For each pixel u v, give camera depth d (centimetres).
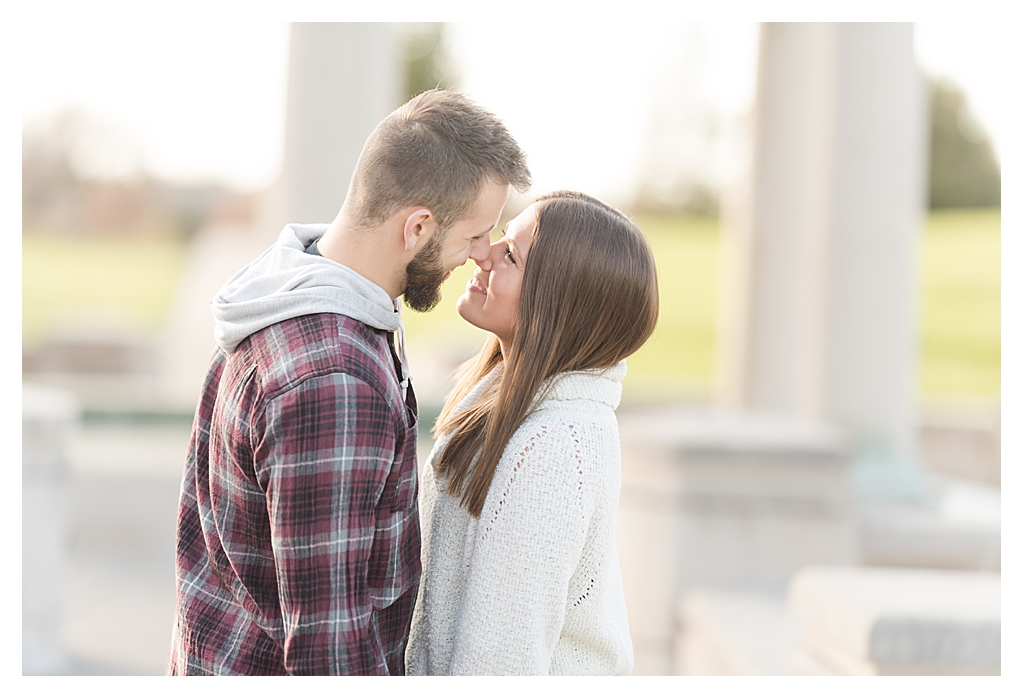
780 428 487
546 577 151
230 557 150
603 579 164
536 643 153
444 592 166
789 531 445
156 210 1952
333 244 158
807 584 277
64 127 1894
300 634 138
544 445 155
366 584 143
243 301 154
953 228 1716
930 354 1450
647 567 446
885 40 550
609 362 165
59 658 407
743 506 445
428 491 177
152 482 591
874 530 509
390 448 143
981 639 232
